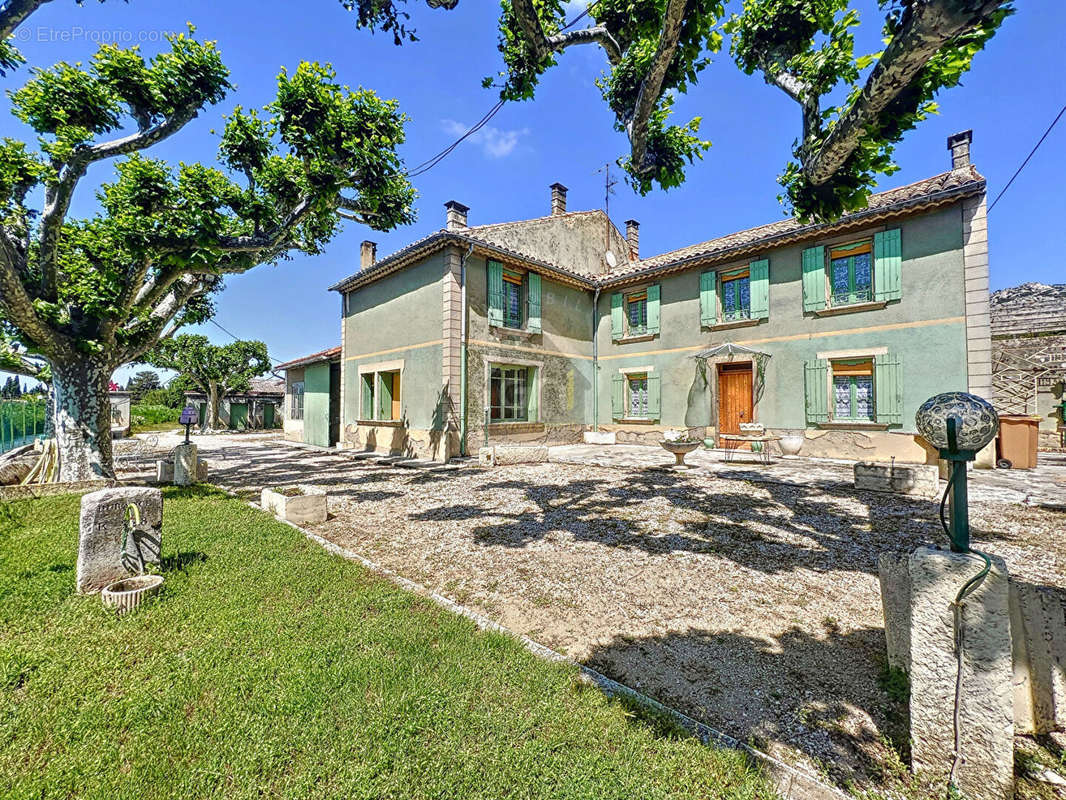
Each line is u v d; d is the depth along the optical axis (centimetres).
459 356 1120
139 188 607
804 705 219
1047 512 521
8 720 200
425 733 194
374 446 1339
